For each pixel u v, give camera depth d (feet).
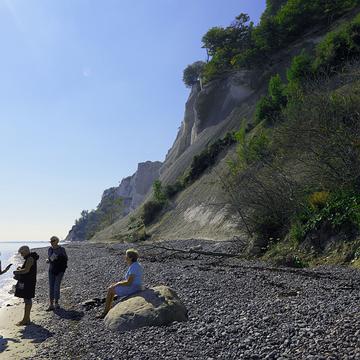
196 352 20.70
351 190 52.65
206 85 252.42
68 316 35.12
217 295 34.01
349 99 65.10
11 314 39.04
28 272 34.19
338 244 47.26
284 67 185.16
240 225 73.20
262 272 44.34
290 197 61.46
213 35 242.78
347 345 18.83
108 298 32.19
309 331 21.27
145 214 192.95
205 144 211.61
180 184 191.31
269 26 196.44
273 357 18.78
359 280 35.35
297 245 53.42
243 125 159.74
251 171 72.74
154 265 60.23
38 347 26.50
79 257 108.37
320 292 31.99
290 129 64.75
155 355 21.01
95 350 23.61
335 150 57.16
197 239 106.73
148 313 27.25
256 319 24.81
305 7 186.50
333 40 125.39
